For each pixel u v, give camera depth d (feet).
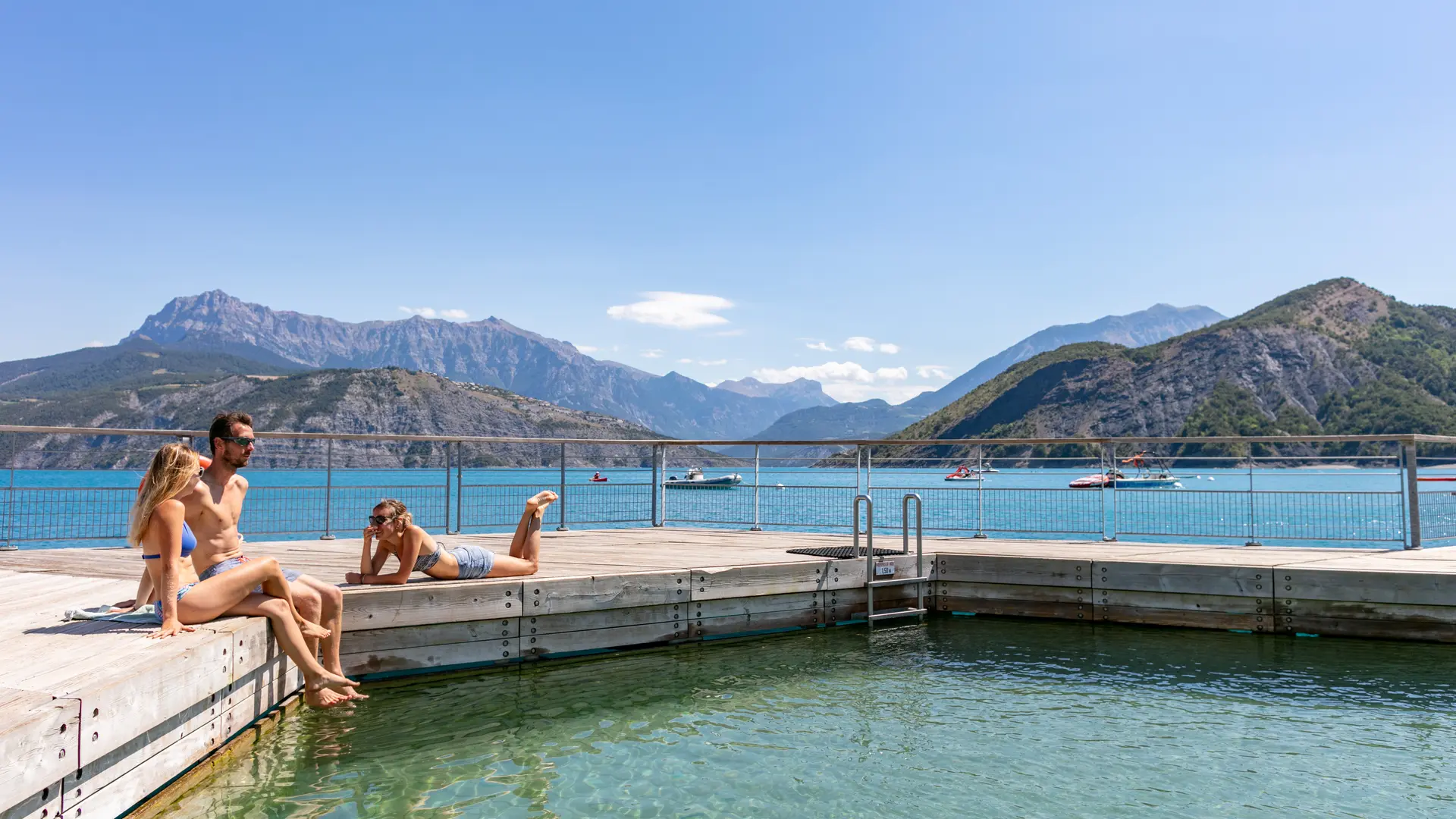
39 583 19.15
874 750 15.42
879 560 26.55
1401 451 30.73
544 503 22.74
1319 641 23.84
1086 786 13.75
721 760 14.94
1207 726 16.78
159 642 13.21
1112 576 26.17
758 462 38.27
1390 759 14.92
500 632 20.56
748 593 24.18
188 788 13.28
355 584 19.52
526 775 14.15
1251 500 31.76
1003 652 22.81
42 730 9.52
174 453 13.93
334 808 12.71
